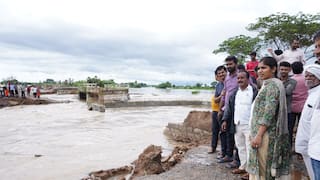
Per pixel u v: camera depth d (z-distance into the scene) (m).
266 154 3.94
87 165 9.47
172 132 15.38
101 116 25.30
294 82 5.66
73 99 47.28
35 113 27.03
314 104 3.62
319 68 3.59
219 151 8.27
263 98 4.04
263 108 4.02
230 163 6.67
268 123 3.89
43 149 12.14
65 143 13.43
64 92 63.44
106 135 15.74
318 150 3.16
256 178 3.99
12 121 21.25
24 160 10.23
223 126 6.55
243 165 5.92
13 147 12.53
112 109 33.38
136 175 7.09
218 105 7.68
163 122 21.52
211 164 6.92
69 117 24.22
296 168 5.50
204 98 46.59
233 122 6.39
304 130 3.89
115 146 12.78
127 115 26.52
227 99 6.46
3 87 39.06
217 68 7.45
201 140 12.89
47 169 9.04
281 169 3.98
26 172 8.74
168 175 6.32
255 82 6.93
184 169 6.63
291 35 18.81
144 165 7.30
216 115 7.77
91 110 30.70
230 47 21.97
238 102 5.74
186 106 39.06
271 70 4.05
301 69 5.84
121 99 37.94
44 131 16.97
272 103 3.89
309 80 3.72
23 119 22.50
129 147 12.59
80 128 18.25
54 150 11.92
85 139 14.51
